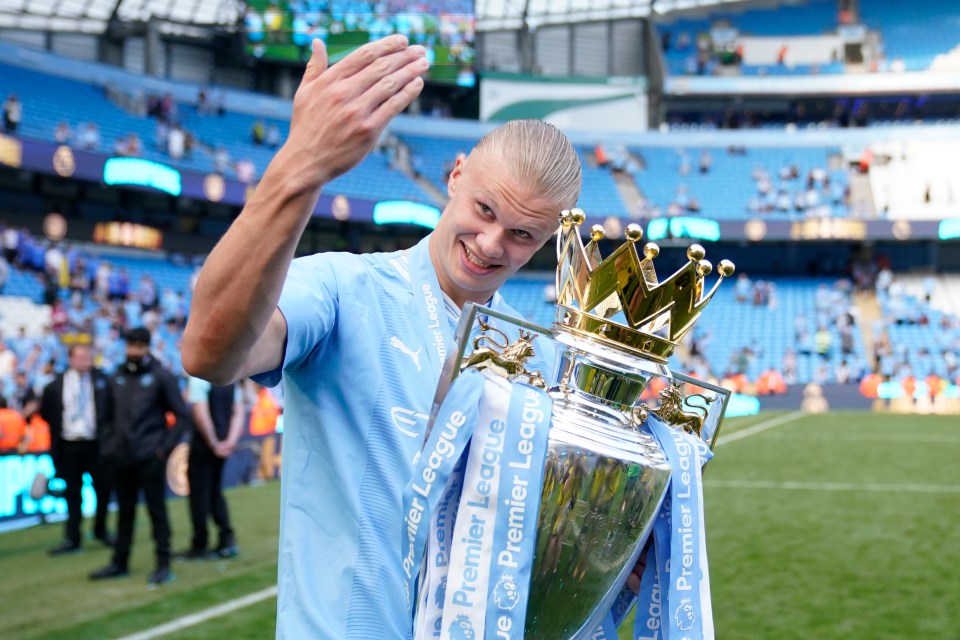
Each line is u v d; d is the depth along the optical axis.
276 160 0.95
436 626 1.02
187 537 7.75
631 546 1.12
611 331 1.10
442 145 30.30
